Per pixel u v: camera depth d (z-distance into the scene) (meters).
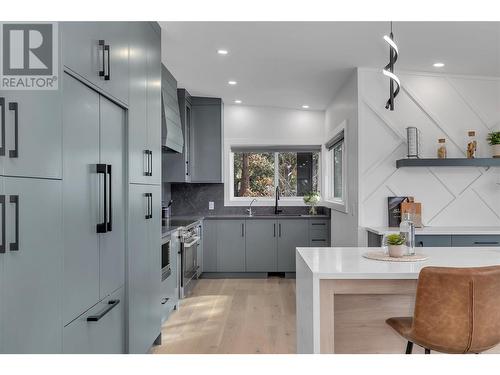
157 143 3.25
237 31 3.39
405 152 4.22
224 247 5.97
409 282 2.00
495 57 3.77
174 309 4.27
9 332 1.32
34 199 1.46
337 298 2.35
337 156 5.83
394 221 4.13
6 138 1.31
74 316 1.79
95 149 2.04
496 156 4.13
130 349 2.54
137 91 2.72
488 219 4.25
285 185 6.63
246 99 5.95
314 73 4.53
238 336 3.46
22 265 1.39
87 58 1.91
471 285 1.69
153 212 3.12
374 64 4.12
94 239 2.02
